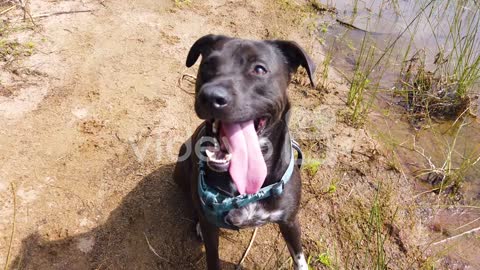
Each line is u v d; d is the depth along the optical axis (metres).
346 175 0.65
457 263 0.55
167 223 0.57
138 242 0.55
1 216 0.56
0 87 0.72
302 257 0.51
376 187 0.64
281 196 0.46
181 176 0.57
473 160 0.69
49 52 0.80
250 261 0.54
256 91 0.43
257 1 1.03
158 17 0.92
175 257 0.54
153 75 0.79
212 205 0.45
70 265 0.52
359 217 0.59
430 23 0.92
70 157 0.64
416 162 0.69
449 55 0.83
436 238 0.58
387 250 0.56
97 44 0.83
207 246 0.48
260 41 0.46
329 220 0.59
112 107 0.72
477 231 0.59
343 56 0.89
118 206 0.58
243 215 0.45
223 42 0.46
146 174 0.63
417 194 0.64
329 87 0.81
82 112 0.70
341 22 0.99
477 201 0.64
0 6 0.89
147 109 0.72
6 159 0.62
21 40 0.82
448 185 0.65
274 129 0.45
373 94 0.80
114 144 0.66
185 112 0.73
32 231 0.54
